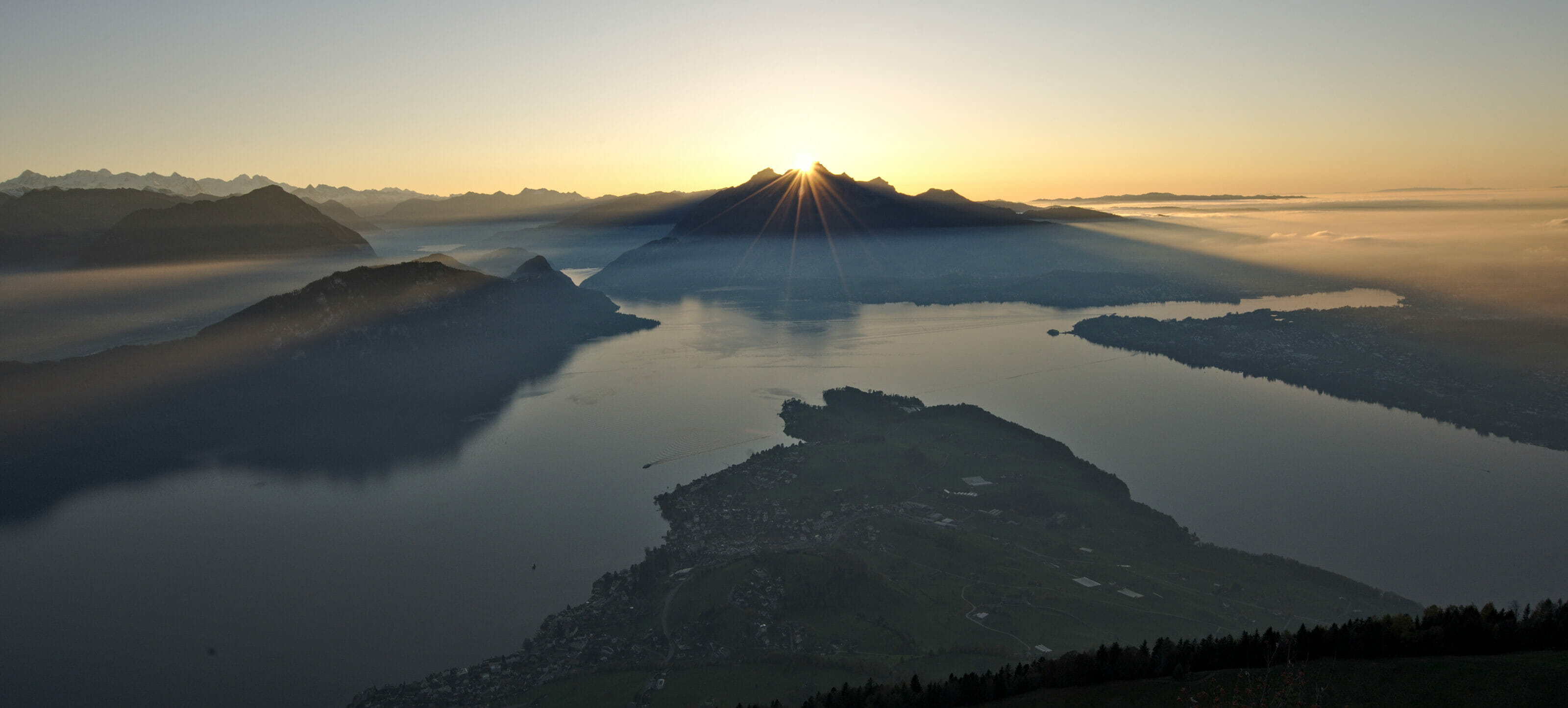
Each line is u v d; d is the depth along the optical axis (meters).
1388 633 94.38
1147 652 104.88
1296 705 85.75
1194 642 105.94
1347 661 93.88
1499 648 90.06
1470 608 94.12
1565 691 78.75
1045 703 100.81
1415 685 85.81
